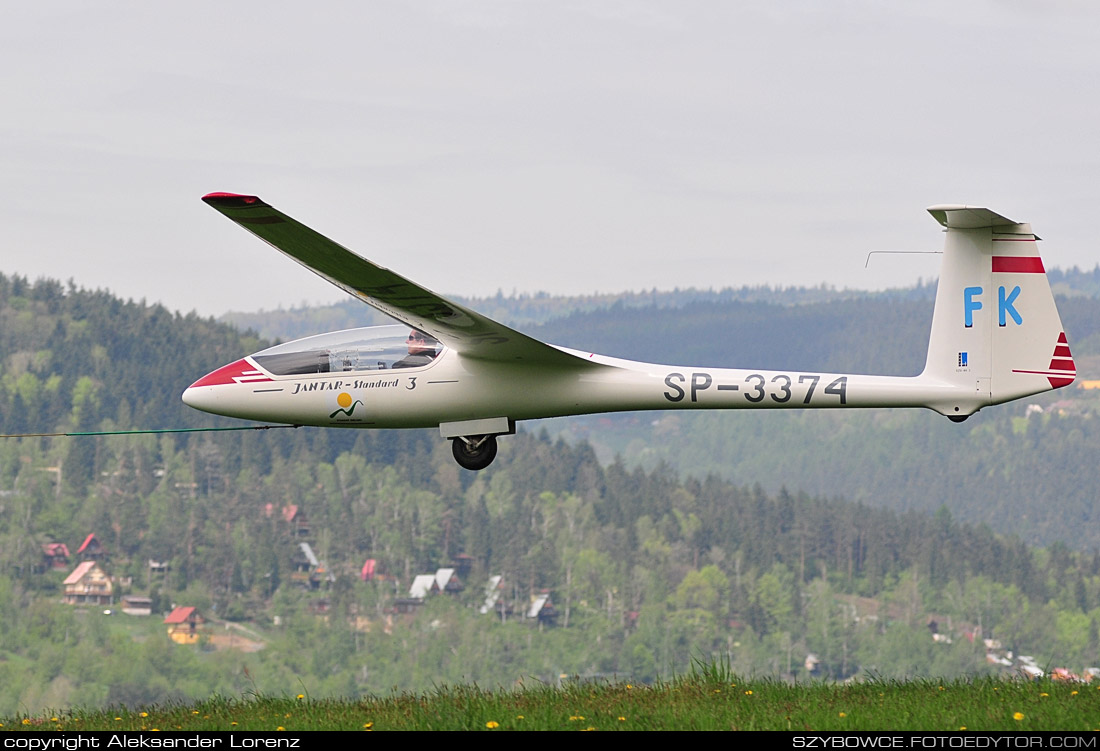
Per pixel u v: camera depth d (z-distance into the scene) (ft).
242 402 195.00
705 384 185.06
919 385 175.52
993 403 172.65
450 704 141.49
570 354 184.85
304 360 194.59
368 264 165.27
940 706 132.57
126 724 141.38
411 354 192.03
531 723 128.06
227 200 156.76
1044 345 170.30
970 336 173.78
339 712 141.79
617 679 157.07
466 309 172.35
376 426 195.52
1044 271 170.50
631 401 187.52
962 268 174.19
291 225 161.38
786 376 182.91
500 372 188.96
